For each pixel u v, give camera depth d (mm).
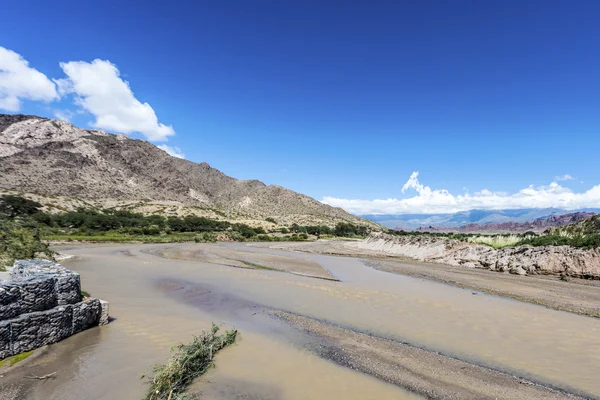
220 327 9836
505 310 12172
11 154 142375
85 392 5777
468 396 6230
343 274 21422
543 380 6906
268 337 9125
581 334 9617
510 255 23938
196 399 5750
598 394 6383
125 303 11977
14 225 17688
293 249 46219
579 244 21406
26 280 7621
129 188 160625
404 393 6285
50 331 7738
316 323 10516
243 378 6676
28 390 5758
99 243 44844
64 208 88562
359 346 8609
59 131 181875
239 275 19531
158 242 52469
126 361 7043
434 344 8844
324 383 6582
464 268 25000
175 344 8164
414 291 15508
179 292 14727
